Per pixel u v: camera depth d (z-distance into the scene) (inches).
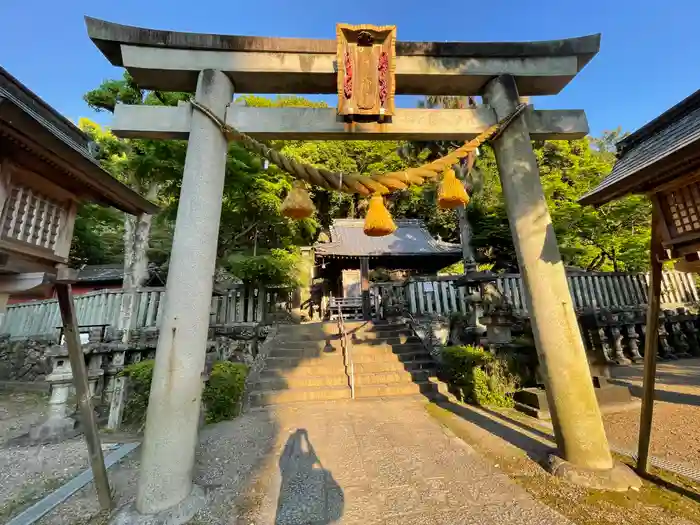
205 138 122.5
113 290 335.0
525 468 119.8
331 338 330.6
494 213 487.2
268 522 92.1
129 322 289.0
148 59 126.6
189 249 111.7
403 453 138.7
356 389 245.3
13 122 71.4
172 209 358.0
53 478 130.0
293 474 121.9
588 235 464.4
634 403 191.8
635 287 393.7
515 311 342.3
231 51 132.5
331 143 839.1
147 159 289.9
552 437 147.3
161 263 527.2
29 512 101.0
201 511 97.9
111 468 133.6
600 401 190.1
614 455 128.4
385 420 186.9
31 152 82.4
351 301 561.3
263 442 157.3
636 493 99.9
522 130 137.1
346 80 131.6
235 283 359.3
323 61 135.9
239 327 317.7
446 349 261.9
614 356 335.0
